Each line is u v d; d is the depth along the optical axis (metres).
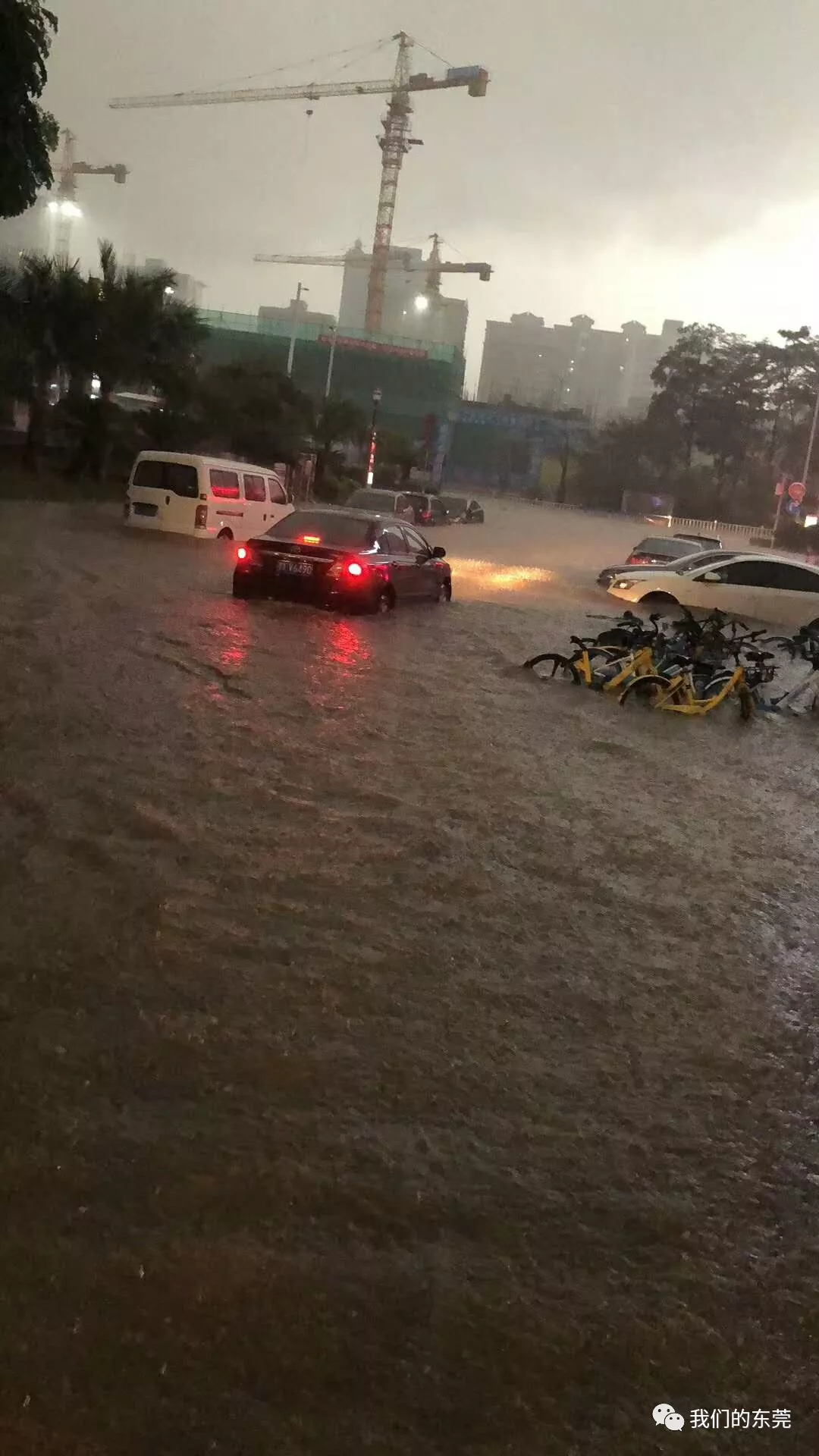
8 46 15.79
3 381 31.89
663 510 96.38
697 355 103.44
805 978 4.86
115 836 5.52
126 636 11.12
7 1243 2.75
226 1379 2.42
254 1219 2.92
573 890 5.60
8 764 6.46
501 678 11.55
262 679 9.89
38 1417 2.29
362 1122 3.40
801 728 11.22
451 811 6.66
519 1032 4.07
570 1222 3.04
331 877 5.36
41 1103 3.32
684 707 11.03
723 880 6.04
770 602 20.12
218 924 4.66
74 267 33.00
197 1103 3.40
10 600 12.62
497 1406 2.43
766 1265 2.96
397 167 134.62
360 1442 2.30
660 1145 3.46
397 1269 2.80
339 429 51.19
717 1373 2.58
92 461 35.00
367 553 14.65
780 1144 3.54
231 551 20.62
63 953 4.24
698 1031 4.25
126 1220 2.87
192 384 36.72
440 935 4.84
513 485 114.06
